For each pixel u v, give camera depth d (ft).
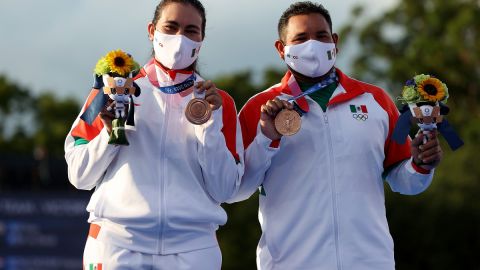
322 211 22.94
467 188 90.12
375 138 23.38
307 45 22.85
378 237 23.13
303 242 23.06
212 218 21.67
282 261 23.29
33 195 63.26
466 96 116.78
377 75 121.49
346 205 22.95
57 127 113.39
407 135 23.00
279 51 23.77
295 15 23.20
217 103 21.34
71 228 63.52
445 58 115.34
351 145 23.18
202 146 21.44
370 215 23.08
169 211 21.27
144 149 21.65
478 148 96.78
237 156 22.29
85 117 21.36
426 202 89.04
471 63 115.34
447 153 95.50
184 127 21.86
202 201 21.67
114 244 21.31
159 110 21.91
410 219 88.94
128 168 21.54
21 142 114.83
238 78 110.32
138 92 21.67
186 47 21.70
